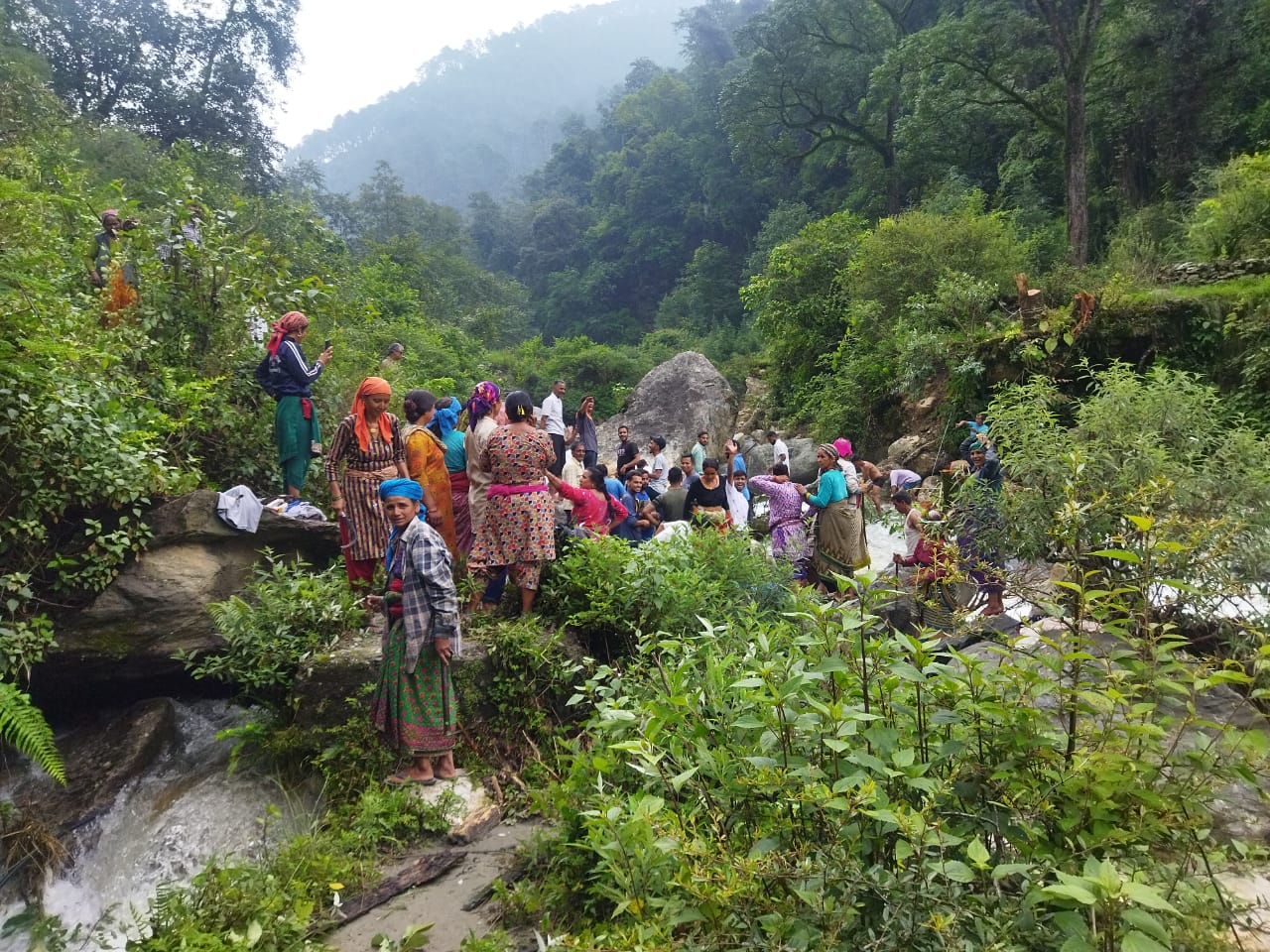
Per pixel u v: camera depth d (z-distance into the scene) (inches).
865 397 641.6
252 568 219.9
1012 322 551.2
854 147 1270.9
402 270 1446.9
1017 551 204.7
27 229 247.8
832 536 289.1
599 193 2618.1
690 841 108.3
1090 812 97.0
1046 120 788.0
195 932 120.4
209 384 278.8
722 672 134.4
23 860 159.6
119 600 195.2
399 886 140.9
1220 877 114.8
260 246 351.9
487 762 180.2
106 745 187.8
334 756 170.9
